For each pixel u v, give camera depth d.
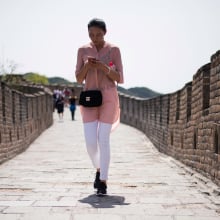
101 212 5.02
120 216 4.84
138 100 23.25
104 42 6.05
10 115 11.39
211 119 7.09
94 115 6.00
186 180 7.49
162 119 14.00
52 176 8.14
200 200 5.73
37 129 18.34
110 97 5.95
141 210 5.13
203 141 7.69
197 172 8.18
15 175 8.27
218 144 6.61
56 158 11.55
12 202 5.59
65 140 17.12
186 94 9.67
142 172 8.62
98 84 6.00
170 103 12.34
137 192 6.33
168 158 11.45
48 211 5.07
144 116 20.73
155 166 9.73
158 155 12.45
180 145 10.38
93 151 6.07
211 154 7.05
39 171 8.89
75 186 6.93
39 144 15.70
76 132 20.81
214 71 6.93
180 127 10.43
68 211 5.07
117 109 6.08
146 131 19.66
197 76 8.51
